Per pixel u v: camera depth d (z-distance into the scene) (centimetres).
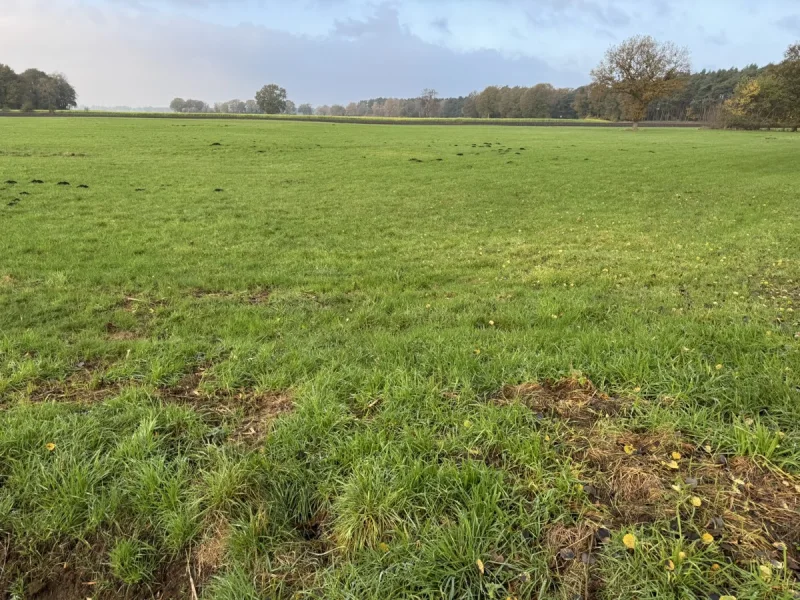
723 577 264
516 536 295
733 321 602
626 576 268
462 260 1070
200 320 702
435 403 425
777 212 1603
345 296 820
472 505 313
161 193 1844
